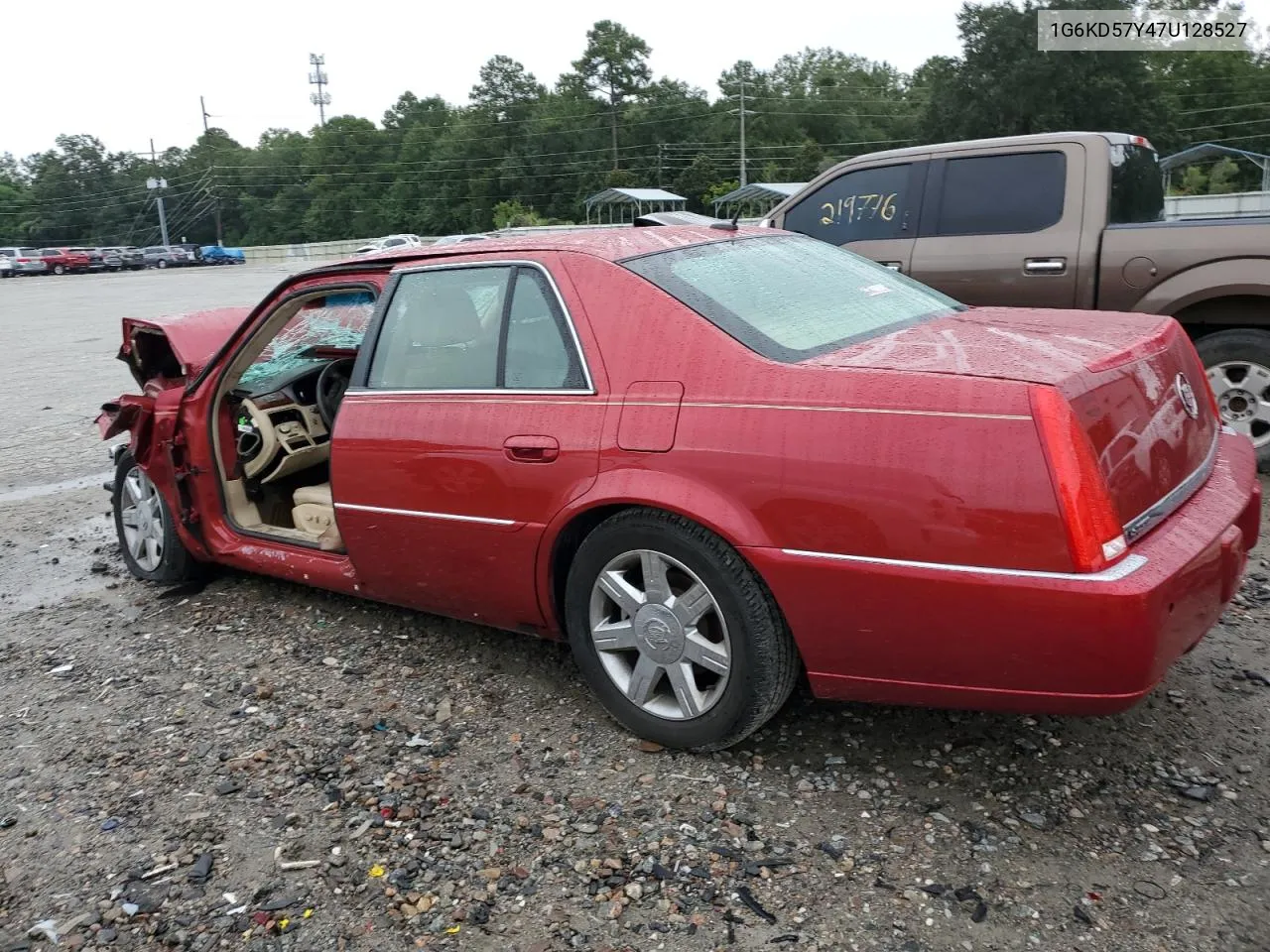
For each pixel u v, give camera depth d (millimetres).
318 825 2996
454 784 3160
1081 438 2479
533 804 3025
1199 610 2627
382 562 3891
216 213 118625
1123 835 2707
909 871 2625
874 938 2406
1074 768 3018
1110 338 2979
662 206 59406
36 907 2736
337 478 3895
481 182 105938
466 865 2771
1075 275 5941
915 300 3699
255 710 3746
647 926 2500
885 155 6797
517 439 3318
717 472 2881
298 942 2537
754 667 2947
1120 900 2473
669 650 3125
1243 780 2906
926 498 2572
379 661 4082
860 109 107875
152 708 3830
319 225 117188
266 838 2953
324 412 4836
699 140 103438
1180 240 5613
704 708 3098
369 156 117375
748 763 3156
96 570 5547
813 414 2754
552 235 3846
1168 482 2770
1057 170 6109
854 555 2682
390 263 3998
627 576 3270
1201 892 2484
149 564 5156
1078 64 60688
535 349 3391
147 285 47375
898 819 2836
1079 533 2420
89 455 8781
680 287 3223
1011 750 3129
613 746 3312
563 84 106562
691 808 2945
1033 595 2463
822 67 115500
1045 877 2570
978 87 62781
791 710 3451
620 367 3158
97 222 126188
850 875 2625
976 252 6297
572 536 3359
